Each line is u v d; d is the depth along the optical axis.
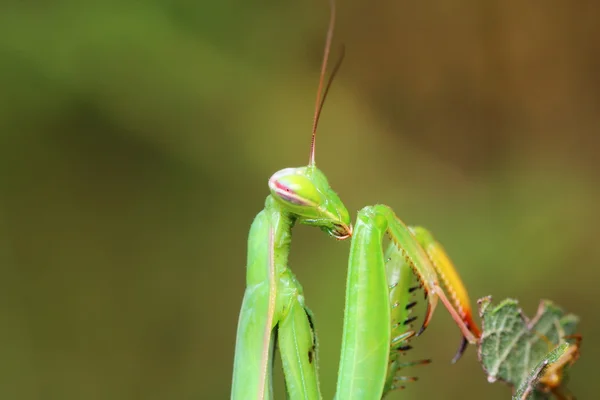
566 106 0.39
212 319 0.29
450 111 0.40
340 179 0.34
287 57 0.34
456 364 0.27
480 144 0.39
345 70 0.40
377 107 0.39
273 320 0.17
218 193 0.30
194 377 0.28
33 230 0.28
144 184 0.29
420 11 0.41
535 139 0.39
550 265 0.30
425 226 0.33
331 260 0.30
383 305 0.17
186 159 0.30
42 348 0.27
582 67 0.40
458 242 0.31
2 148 0.27
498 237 0.31
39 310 0.27
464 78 0.40
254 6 0.32
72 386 0.27
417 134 0.39
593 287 0.29
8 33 0.26
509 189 0.34
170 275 0.29
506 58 0.40
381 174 0.35
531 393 0.17
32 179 0.28
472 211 0.33
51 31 0.26
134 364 0.28
